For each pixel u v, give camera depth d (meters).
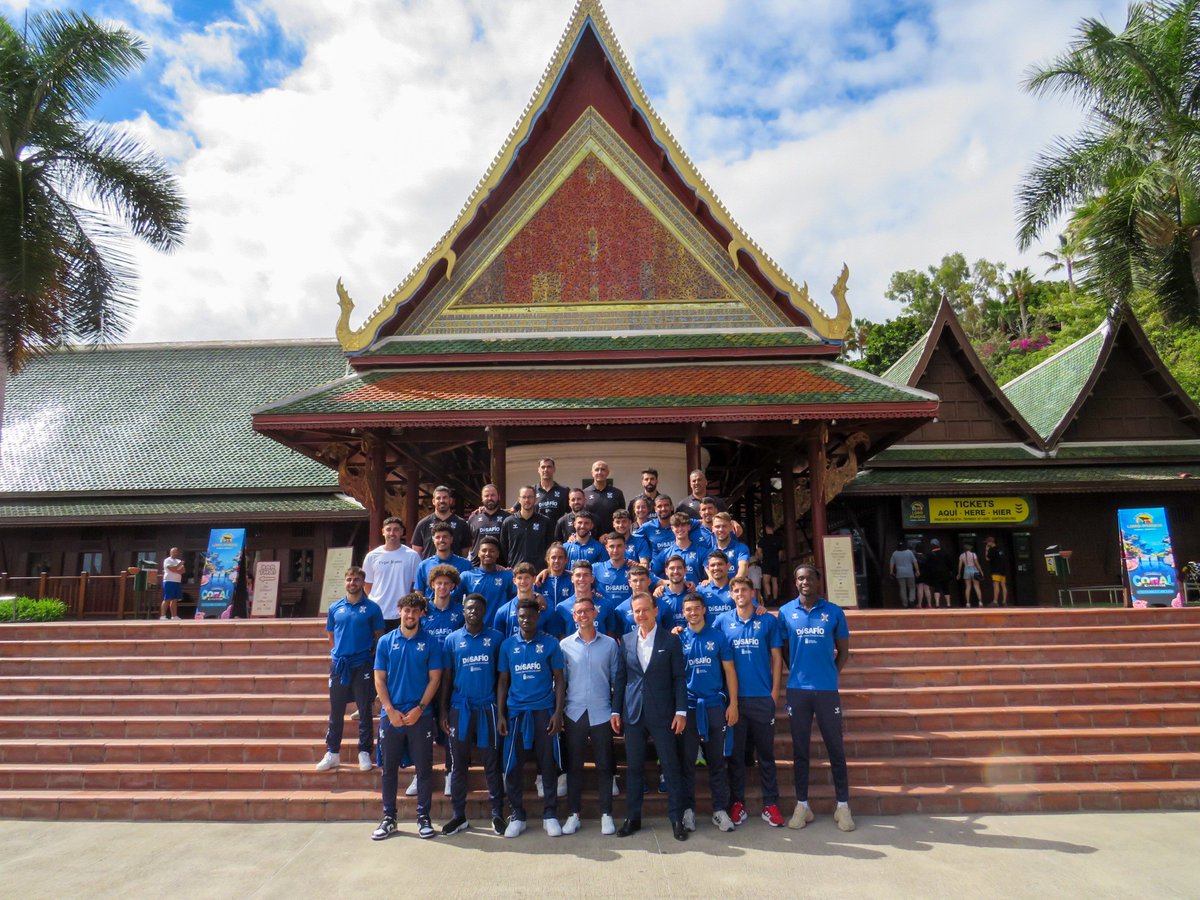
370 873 7.05
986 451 22.61
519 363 16.69
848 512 23.64
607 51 17.28
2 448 25.09
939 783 9.12
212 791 9.16
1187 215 19.59
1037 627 12.16
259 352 30.12
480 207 16.98
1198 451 22.38
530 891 6.57
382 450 15.82
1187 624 11.98
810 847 7.56
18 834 8.30
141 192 18.83
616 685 8.09
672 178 17.47
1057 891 6.48
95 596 22.12
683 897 6.40
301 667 11.41
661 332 17.03
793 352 16.50
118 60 18.55
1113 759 9.30
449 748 8.27
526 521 10.27
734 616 8.56
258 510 22.47
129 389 28.08
